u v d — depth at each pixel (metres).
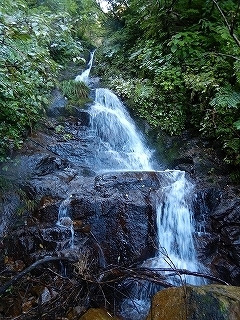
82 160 5.42
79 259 3.12
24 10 3.96
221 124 5.12
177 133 6.08
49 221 3.93
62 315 2.66
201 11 6.53
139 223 3.85
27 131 5.27
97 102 6.86
